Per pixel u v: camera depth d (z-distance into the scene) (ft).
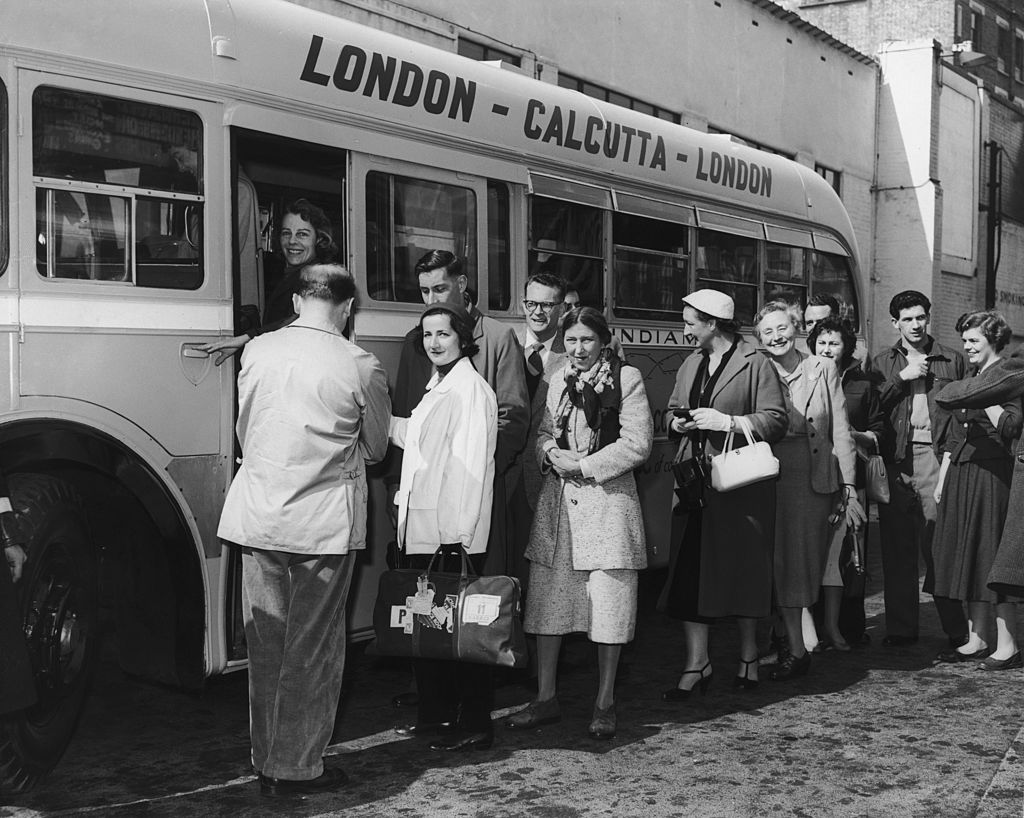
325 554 14.14
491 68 21.42
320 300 14.55
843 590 22.48
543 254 22.11
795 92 61.67
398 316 18.90
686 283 26.68
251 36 16.66
